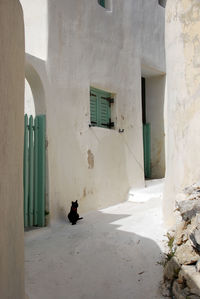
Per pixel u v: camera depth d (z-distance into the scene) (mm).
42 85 6074
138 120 9117
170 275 3426
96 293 3674
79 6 7184
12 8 2459
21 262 2734
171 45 5031
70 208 6641
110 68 8148
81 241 5027
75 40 7031
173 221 4660
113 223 5816
